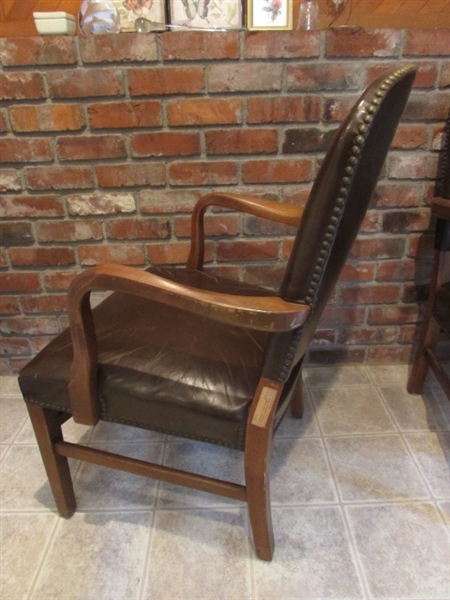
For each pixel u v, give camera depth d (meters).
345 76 1.12
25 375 0.80
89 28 1.10
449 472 1.09
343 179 0.51
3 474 1.10
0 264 1.33
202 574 0.86
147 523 0.97
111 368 0.77
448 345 1.50
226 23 1.27
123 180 1.22
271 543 0.86
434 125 1.18
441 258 1.18
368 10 1.28
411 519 0.97
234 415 0.70
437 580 0.84
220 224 1.28
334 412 1.31
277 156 1.20
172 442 1.21
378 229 1.31
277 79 1.11
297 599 0.81
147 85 1.11
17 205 1.24
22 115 1.14
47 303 1.39
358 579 0.85
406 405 1.33
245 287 1.05
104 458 0.87
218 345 0.81
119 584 0.85
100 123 1.15
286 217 1.01
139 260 1.33
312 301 0.60
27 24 1.28
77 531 0.95
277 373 0.66
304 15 1.13
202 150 1.19
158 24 1.15
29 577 0.86
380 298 1.41
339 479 1.07
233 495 0.81
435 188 1.25
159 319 0.89
